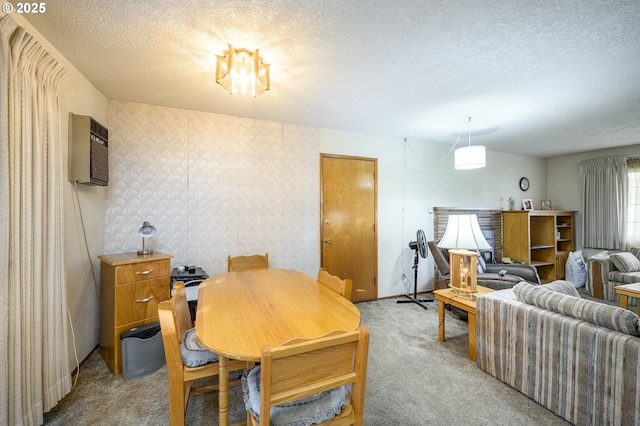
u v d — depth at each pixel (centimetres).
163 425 156
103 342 223
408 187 422
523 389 183
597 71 212
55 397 163
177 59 198
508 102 272
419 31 166
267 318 136
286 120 329
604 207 468
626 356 135
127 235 271
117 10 148
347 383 105
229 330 122
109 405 171
